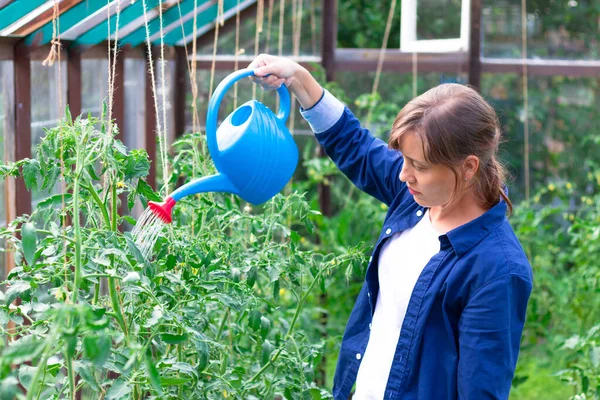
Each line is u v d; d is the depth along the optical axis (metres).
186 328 1.43
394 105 3.88
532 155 4.46
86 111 2.88
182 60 3.65
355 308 1.72
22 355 0.99
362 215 3.80
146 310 1.55
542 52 4.31
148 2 2.47
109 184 1.53
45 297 2.34
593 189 4.45
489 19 4.20
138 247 1.43
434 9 3.81
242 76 1.58
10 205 2.38
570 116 4.40
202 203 1.98
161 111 3.42
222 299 1.60
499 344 1.40
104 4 2.23
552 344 3.70
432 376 1.49
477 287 1.43
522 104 4.41
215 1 2.97
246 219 2.12
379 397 1.57
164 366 1.55
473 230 1.47
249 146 1.53
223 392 1.89
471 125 1.38
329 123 1.78
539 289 3.74
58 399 1.51
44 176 1.53
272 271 1.81
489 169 1.49
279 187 1.62
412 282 1.54
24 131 2.38
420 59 3.80
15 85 2.34
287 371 1.98
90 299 1.71
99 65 2.94
